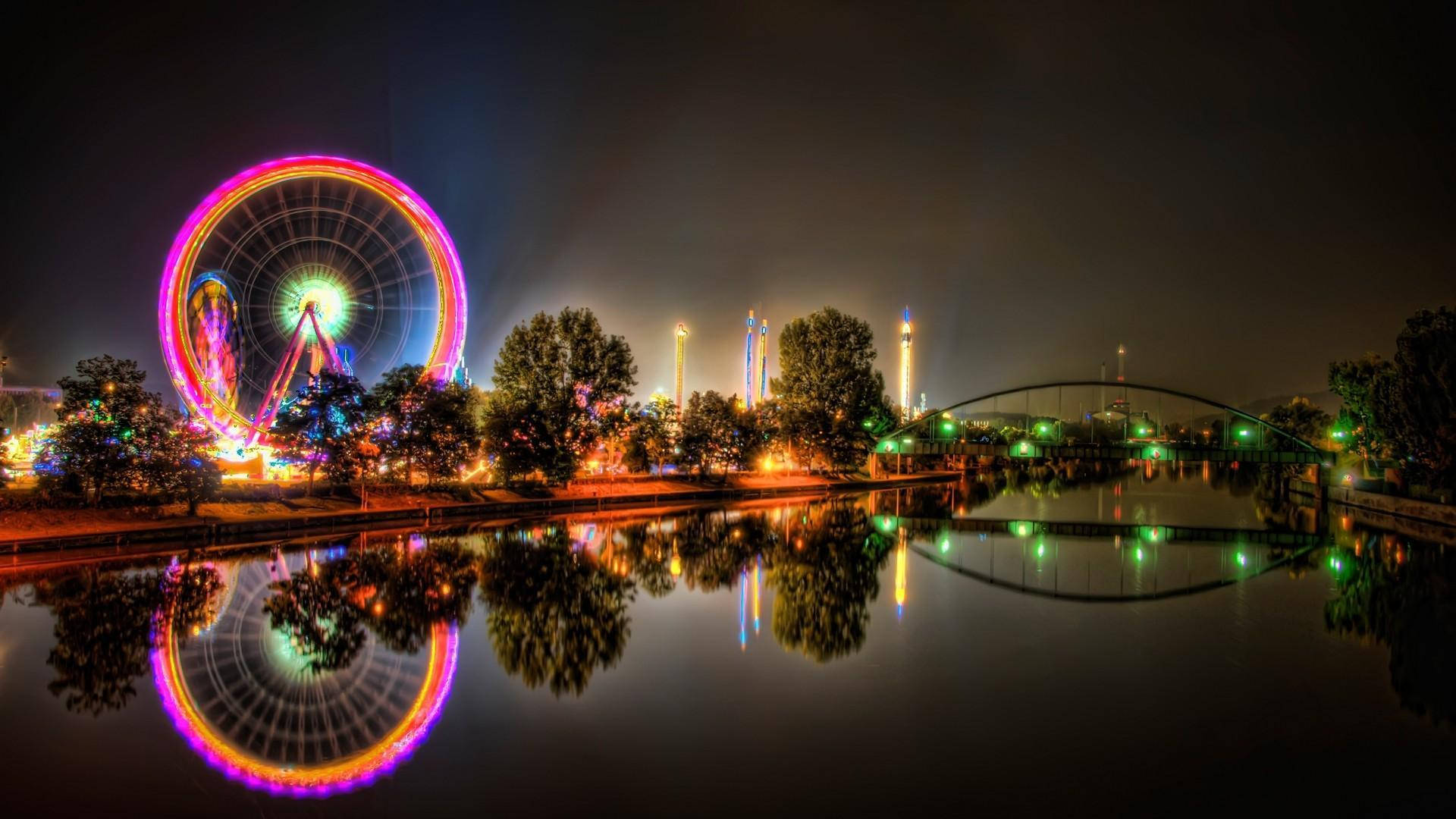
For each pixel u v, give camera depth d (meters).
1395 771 27.16
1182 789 25.78
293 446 72.38
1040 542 78.69
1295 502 124.31
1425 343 83.06
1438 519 87.19
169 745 28.22
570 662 37.62
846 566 63.72
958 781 26.08
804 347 142.12
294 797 24.53
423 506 81.31
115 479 60.03
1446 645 41.75
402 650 39.12
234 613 44.44
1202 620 47.25
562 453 95.31
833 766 27.12
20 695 32.38
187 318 66.75
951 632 43.91
